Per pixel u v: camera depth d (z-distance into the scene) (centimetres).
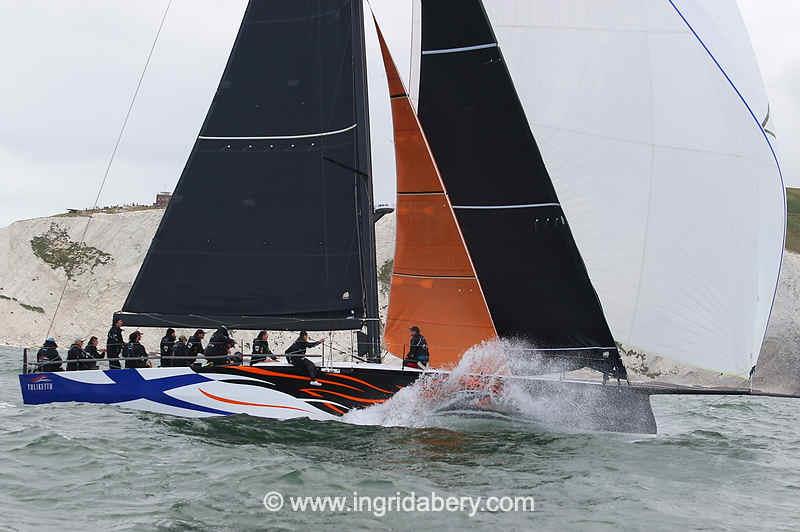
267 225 4594
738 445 4419
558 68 4312
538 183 4278
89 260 15162
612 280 4222
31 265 15250
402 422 4150
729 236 4078
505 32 4378
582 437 4112
